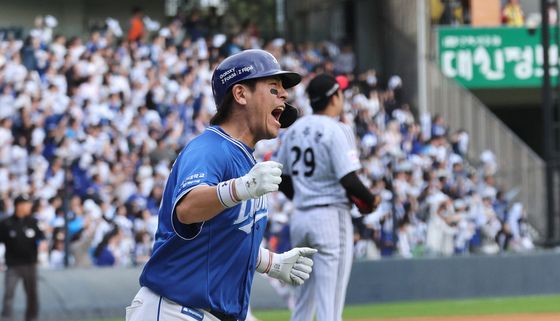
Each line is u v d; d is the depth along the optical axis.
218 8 79.44
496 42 65.38
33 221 34.34
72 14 71.31
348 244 19.73
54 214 39.47
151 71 56.72
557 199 48.03
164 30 60.50
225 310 11.80
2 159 44.91
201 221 11.11
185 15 68.25
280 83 11.97
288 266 12.81
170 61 58.25
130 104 54.06
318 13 73.69
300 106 59.16
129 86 54.88
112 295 36.16
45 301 34.75
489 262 40.97
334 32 71.31
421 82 63.62
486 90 68.06
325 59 66.06
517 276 41.31
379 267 39.31
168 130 51.75
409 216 44.88
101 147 48.38
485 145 59.06
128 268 36.97
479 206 50.12
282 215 42.31
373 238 42.94
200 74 58.22
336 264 19.55
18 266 34.00
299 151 19.78
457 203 48.34
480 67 65.19
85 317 35.47
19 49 53.69
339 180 19.33
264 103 11.80
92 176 43.94
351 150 19.42
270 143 51.22
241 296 12.09
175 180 11.66
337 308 19.58
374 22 68.25
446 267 40.28
